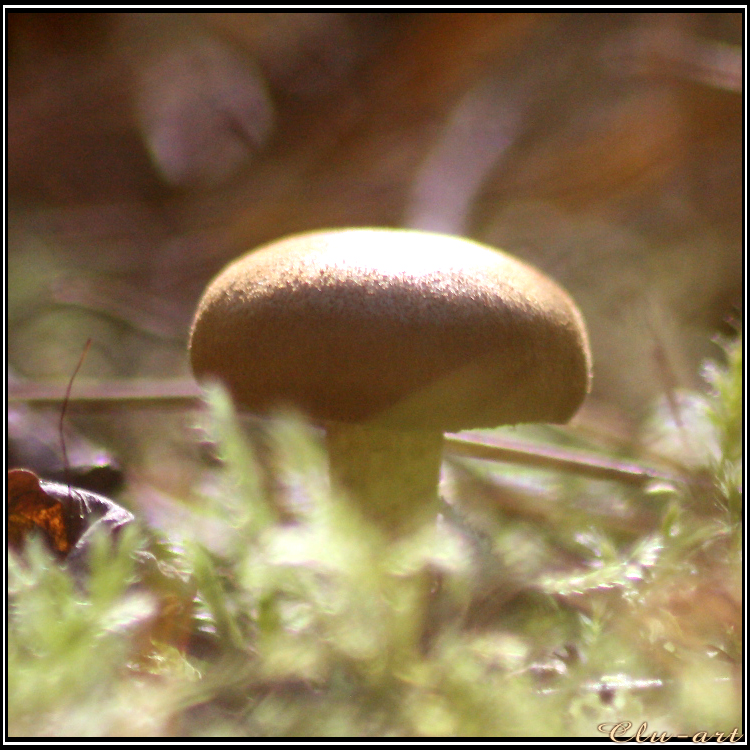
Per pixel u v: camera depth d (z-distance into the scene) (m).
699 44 0.50
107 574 0.18
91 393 0.27
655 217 0.54
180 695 0.18
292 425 0.19
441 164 0.49
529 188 0.54
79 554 0.19
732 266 0.47
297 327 0.19
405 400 0.19
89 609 0.18
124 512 0.20
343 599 0.18
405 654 0.18
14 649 0.18
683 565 0.20
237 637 0.18
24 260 0.43
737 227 0.49
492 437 0.25
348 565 0.18
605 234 0.53
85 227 0.53
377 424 0.19
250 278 0.20
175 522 0.21
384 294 0.19
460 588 0.19
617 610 0.19
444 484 0.24
